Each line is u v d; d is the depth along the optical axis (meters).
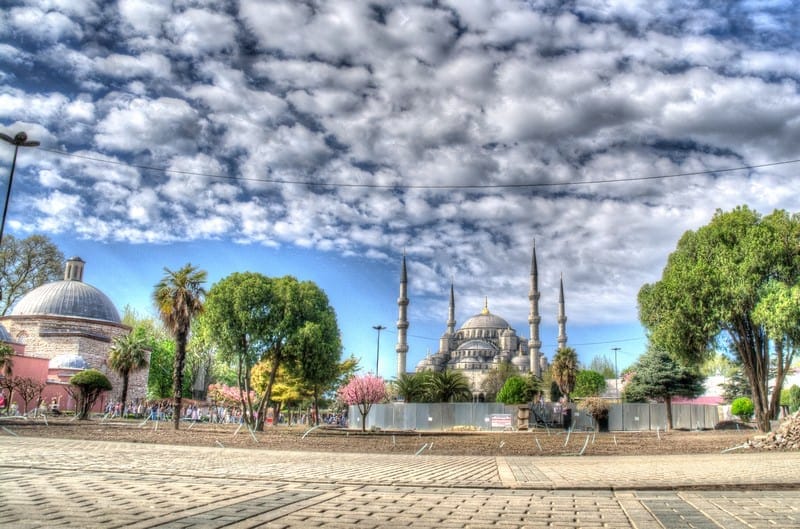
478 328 180.00
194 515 8.43
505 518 8.70
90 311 81.56
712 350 41.12
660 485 12.15
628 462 20.00
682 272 39.81
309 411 75.25
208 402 85.88
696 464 18.81
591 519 8.66
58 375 72.06
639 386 61.84
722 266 38.28
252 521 8.11
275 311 43.44
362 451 25.48
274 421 67.50
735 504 10.05
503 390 78.62
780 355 37.25
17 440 26.05
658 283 41.47
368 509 9.29
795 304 33.16
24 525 7.51
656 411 59.88
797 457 21.59
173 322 42.97
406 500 10.28
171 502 9.58
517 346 171.88
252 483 12.34
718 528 8.00
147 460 17.84
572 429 52.84
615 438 35.91
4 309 83.00
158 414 63.53
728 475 14.70
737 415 63.75
